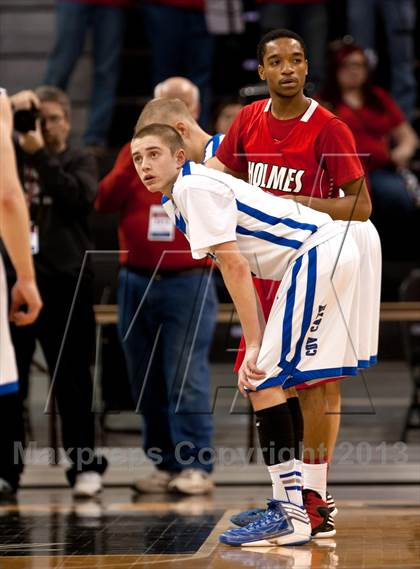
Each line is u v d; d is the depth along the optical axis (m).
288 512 11.64
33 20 30.16
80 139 28.55
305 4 25.77
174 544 12.01
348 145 12.45
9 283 16.38
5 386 10.38
